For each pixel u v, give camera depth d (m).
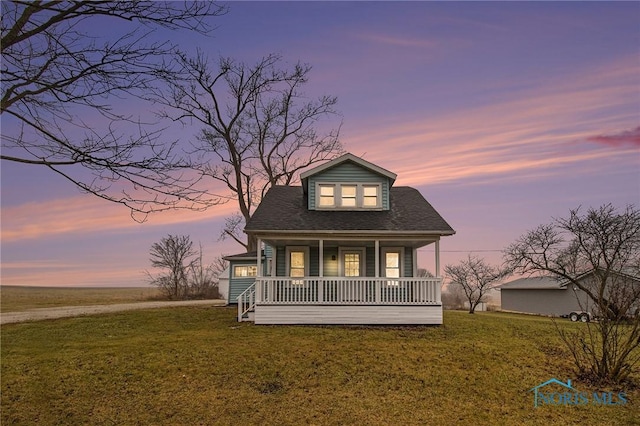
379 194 18.03
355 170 18.25
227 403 8.59
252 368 10.41
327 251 18.17
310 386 9.46
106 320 17.64
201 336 13.69
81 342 12.88
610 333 10.16
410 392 9.23
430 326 15.68
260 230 15.58
